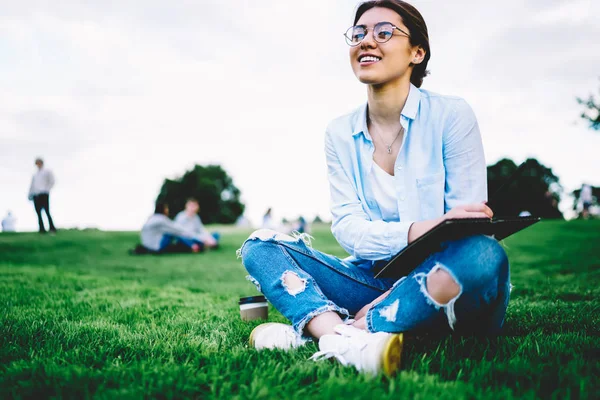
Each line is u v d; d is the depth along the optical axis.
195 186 61.78
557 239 11.66
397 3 1.89
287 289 1.84
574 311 2.71
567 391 1.32
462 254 1.50
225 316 2.98
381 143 2.04
